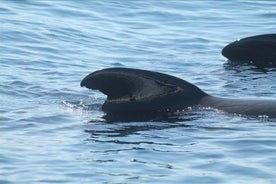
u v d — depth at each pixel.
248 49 54.75
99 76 40.75
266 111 40.06
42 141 36.78
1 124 39.28
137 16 66.56
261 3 71.25
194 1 71.38
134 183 31.67
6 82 47.53
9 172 32.84
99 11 66.81
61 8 66.00
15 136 37.53
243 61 54.59
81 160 34.25
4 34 57.94
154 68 53.19
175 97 41.22
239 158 34.44
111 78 40.81
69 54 55.66
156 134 37.62
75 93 45.72
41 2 66.81
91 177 32.38
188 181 31.95
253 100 41.09
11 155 34.81
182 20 66.12
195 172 32.91
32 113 41.28
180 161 34.09
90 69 52.28
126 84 41.00
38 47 56.38
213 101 41.25
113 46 58.31
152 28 63.72
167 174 32.66
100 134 37.75
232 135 37.38
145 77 41.09
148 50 57.84
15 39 57.38
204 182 31.86
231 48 55.09
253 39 54.75
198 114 40.28
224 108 40.66
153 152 35.16
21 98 44.59
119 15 66.38
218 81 49.50
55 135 37.72
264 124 38.88
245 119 39.53
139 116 40.34
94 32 61.25
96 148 35.75
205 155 34.78
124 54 56.56
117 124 39.28
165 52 57.50
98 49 57.41
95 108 42.38
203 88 47.62
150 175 32.56
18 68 51.25
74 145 36.22
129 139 36.97
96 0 69.00
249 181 31.91
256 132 37.72
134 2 69.75
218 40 61.00
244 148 35.59
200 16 67.31
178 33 62.56
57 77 49.69
